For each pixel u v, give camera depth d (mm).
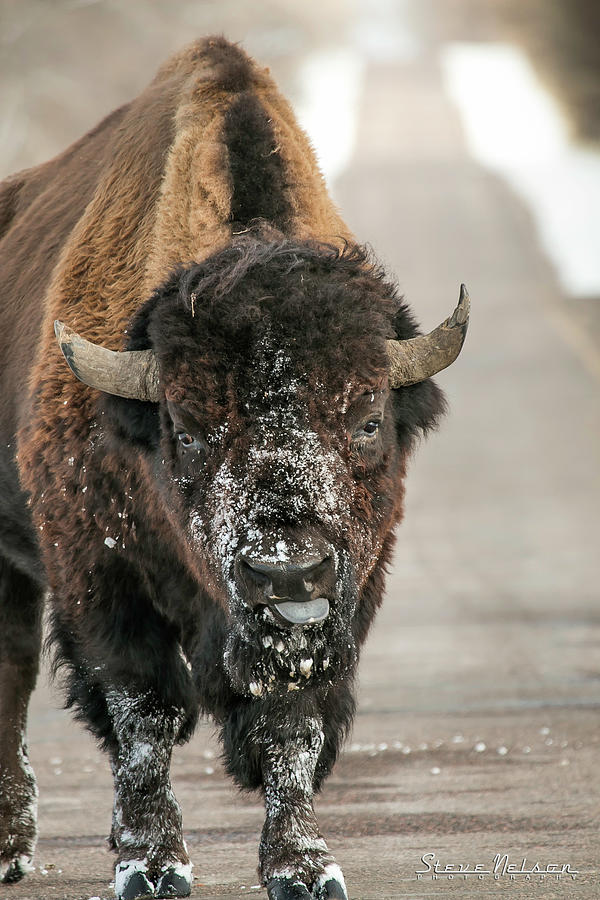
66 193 24406
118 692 19188
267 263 17234
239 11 192000
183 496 17266
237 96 21250
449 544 60219
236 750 18344
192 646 19312
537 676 35188
